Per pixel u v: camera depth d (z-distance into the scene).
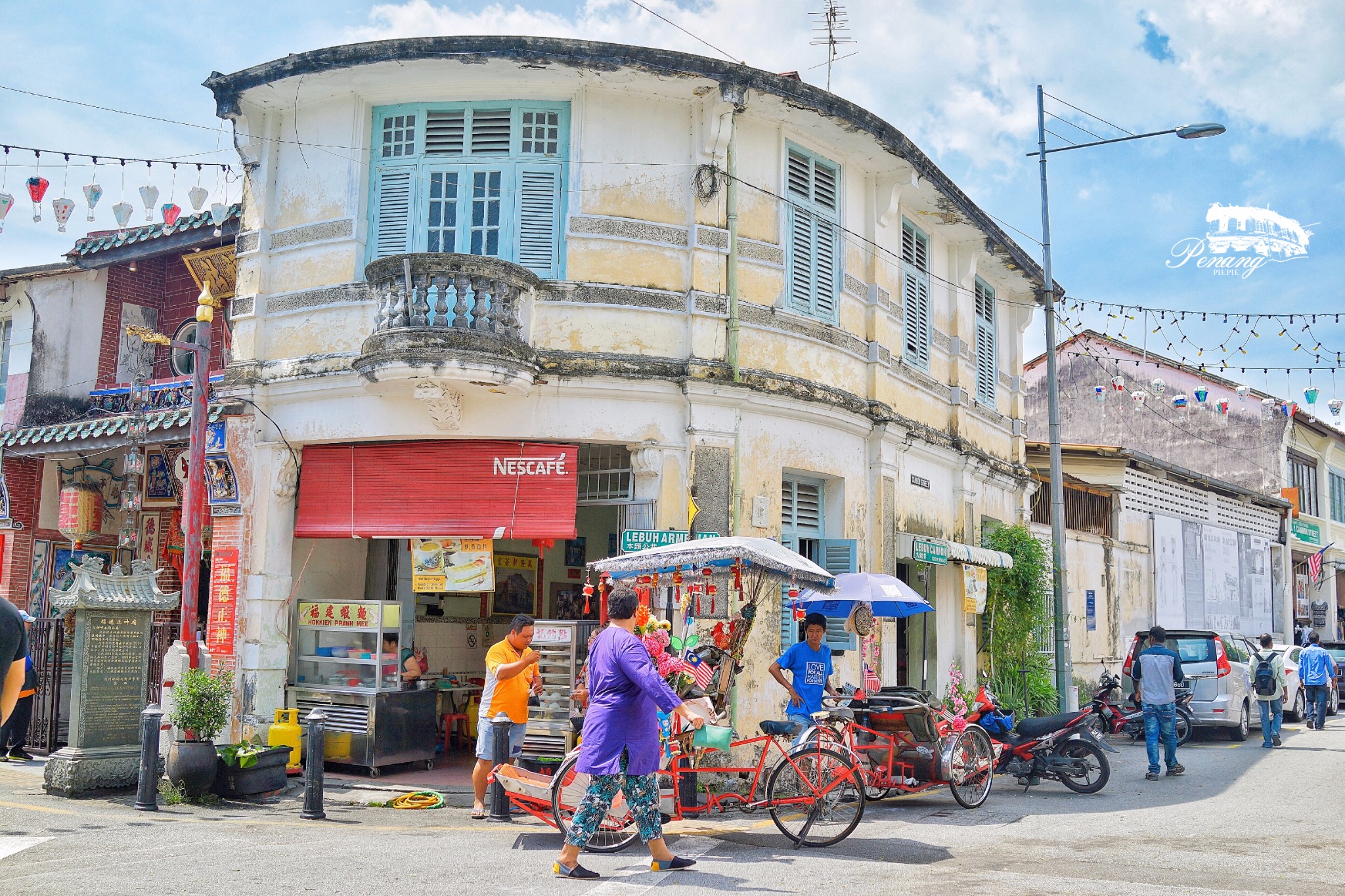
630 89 11.98
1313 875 6.98
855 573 12.64
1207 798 10.77
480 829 8.62
